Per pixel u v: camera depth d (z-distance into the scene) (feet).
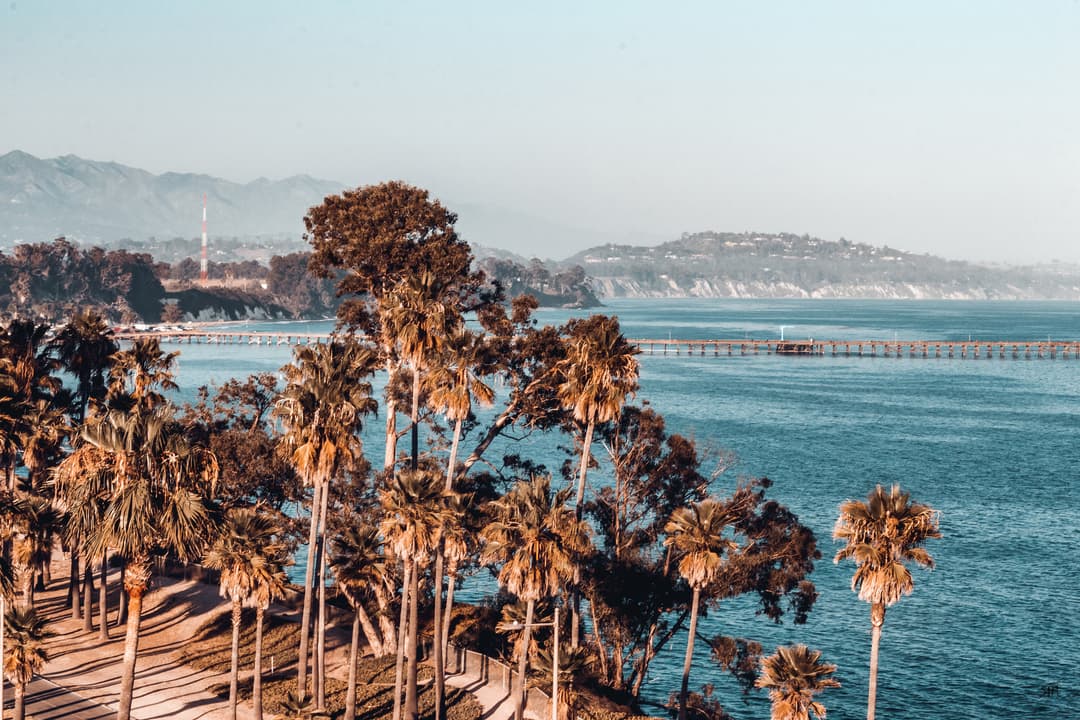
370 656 235.81
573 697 188.03
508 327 257.55
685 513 191.42
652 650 242.99
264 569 184.44
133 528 154.10
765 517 240.73
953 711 241.96
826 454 538.88
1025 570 339.36
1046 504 429.79
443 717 188.24
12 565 202.90
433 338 215.10
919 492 448.24
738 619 299.99
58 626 248.93
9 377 238.27
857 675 261.65
